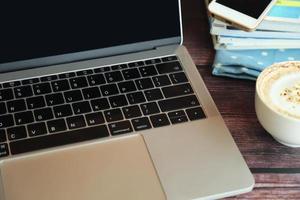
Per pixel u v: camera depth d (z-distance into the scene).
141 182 0.58
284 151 0.63
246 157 0.62
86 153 0.60
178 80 0.69
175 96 0.67
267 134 0.64
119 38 0.73
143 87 0.68
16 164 0.59
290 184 0.59
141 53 0.73
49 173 0.58
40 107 0.65
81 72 0.70
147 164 0.59
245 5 0.70
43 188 0.57
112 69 0.71
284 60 0.70
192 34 0.78
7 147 0.61
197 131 0.63
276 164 0.61
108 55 0.73
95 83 0.69
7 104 0.66
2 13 0.68
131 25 0.73
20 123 0.63
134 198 0.56
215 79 0.71
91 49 0.72
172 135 0.62
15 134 0.62
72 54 0.71
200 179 0.58
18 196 0.56
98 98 0.67
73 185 0.57
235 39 0.71
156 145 0.61
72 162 0.60
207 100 0.67
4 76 0.69
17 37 0.69
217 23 0.70
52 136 0.62
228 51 0.71
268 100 0.59
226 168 0.59
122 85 0.68
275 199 0.58
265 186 0.59
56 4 0.70
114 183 0.58
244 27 0.68
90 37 0.72
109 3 0.71
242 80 0.71
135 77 0.70
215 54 0.73
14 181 0.58
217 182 0.58
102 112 0.65
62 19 0.70
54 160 0.60
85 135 0.62
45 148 0.61
